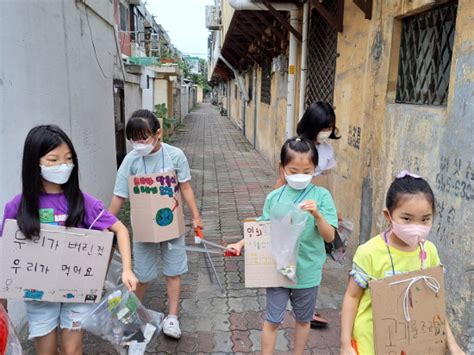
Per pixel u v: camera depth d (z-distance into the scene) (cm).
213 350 304
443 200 276
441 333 182
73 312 220
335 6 520
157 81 1809
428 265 188
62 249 210
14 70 313
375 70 393
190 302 374
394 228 178
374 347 177
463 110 254
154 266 316
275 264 241
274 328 255
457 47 261
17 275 208
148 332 238
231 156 1300
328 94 569
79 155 478
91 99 538
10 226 204
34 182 201
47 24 383
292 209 231
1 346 173
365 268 187
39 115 362
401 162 341
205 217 653
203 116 3353
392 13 361
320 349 303
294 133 758
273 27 818
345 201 475
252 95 1561
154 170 300
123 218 600
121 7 1802
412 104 340
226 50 1569
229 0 697
